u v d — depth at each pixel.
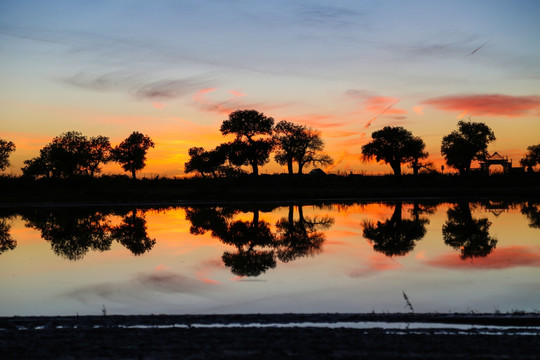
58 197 62.91
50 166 92.81
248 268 17.17
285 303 12.05
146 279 15.36
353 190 68.62
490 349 7.51
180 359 7.17
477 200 53.38
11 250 22.33
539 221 31.38
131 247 23.02
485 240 23.31
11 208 51.56
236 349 7.65
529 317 9.77
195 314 10.73
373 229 28.86
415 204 49.16
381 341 8.04
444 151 92.06
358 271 16.27
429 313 10.31
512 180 76.38
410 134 96.31
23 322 9.88
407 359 7.10
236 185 83.19
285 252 20.95
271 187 79.81
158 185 80.94
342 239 24.97
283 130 91.69
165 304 12.09
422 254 19.58
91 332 8.88
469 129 88.75
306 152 92.19
